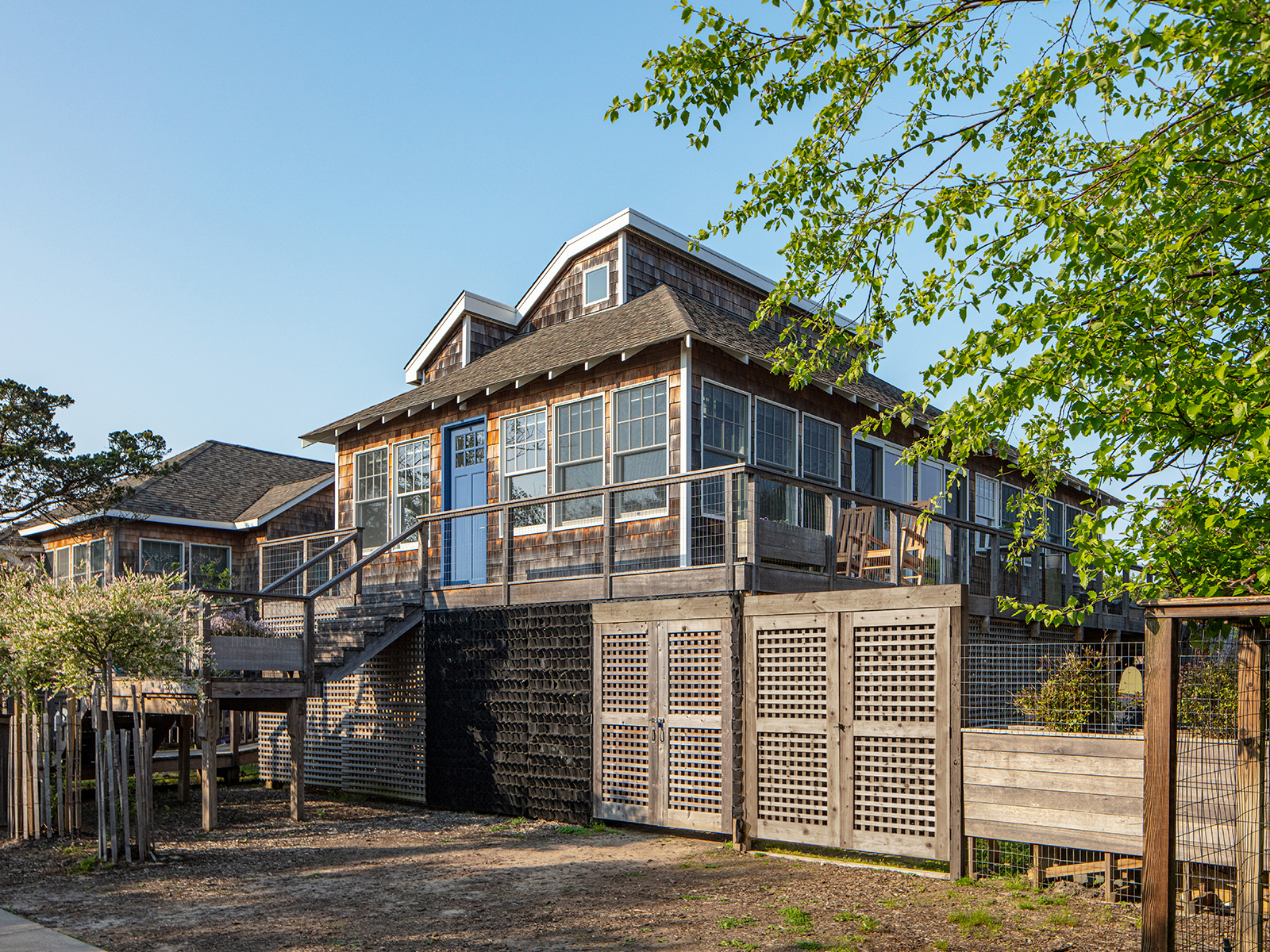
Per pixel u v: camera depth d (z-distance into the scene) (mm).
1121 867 7457
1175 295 6691
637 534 13414
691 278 18266
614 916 7090
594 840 10234
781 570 10383
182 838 10648
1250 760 5258
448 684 12820
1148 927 4988
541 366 14422
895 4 7570
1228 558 6715
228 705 11969
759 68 7746
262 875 8711
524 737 11820
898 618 8766
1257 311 7008
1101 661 9570
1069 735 7668
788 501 14531
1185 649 8812
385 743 13742
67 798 10680
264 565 16531
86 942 6582
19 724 10836
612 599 11141
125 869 8992
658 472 13273
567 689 11414
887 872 8508
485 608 12438
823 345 8688
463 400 15945
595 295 17438
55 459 20500
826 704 9203
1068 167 7684
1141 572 7035
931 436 7742
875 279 8188
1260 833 5215
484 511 12695
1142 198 6918
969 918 6789
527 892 7926
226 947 6418
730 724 9812
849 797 8922
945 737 8320
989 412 7176
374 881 8406
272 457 30469
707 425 13352
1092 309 6918
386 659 13828
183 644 10812
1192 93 6891
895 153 8070
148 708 13164
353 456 18344
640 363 13688
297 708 11898
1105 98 7844
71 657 10266
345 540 15086
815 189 8242
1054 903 7316
